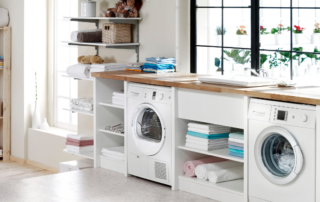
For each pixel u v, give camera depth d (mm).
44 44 6375
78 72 5012
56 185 4086
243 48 4277
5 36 6250
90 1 5176
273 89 3320
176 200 3703
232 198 3566
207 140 3723
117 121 4914
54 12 6285
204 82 3748
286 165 3178
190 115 3775
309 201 2998
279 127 3090
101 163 4758
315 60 3779
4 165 6215
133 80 4180
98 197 3773
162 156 4027
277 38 4020
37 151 6195
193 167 3896
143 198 3750
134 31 5031
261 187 3285
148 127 4297
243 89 3324
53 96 6445
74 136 5082
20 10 6133
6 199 3715
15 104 6375
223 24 4406
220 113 3529
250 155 3330
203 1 4535
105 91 4785
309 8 3781
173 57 4621
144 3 4883
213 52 4523
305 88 3373
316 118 2914
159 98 3992
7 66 6316
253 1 4133
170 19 4617
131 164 4352
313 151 2943
